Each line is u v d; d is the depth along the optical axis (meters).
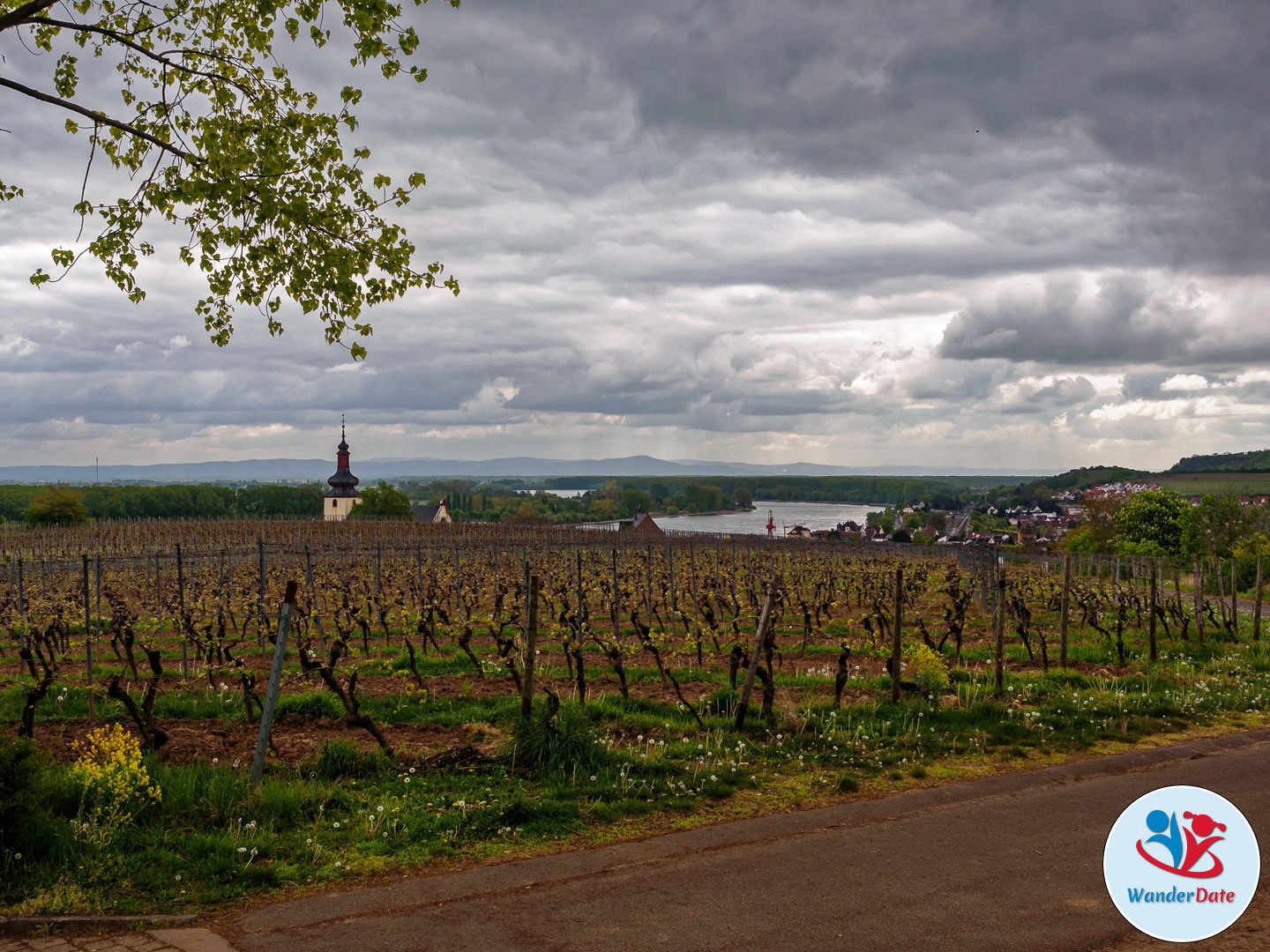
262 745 8.23
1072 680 14.53
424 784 8.42
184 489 132.75
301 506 140.50
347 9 8.91
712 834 7.29
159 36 9.24
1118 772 9.21
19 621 18.77
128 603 25.48
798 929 5.42
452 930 5.44
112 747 7.91
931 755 9.96
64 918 5.54
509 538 53.50
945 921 5.52
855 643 20.23
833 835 7.25
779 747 9.92
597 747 9.23
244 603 24.16
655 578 32.41
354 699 9.40
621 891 6.06
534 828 7.35
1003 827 7.43
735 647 12.62
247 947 5.21
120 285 9.22
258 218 9.02
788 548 43.62
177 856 6.56
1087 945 5.19
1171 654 17.70
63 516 71.50
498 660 16.45
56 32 9.23
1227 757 9.70
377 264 9.74
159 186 8.66
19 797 6.41
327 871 6.41
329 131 9.64
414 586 26.56
